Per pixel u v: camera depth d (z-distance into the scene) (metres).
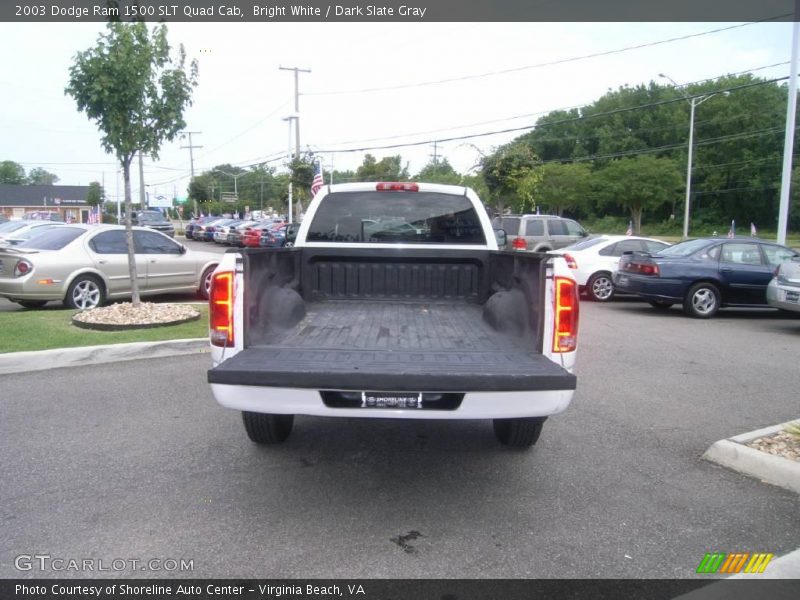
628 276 12.30
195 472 4.28
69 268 10.21
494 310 4.66
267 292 4.29
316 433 5.12
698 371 7.38
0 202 77.44
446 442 4.95
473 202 5.66
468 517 3.69
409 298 5.66
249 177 94.69
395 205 5.66
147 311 9.30
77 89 8.38
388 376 3.30
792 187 62.75
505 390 3.35
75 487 4.01
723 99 69.31
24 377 6.59
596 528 3.58
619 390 6.48
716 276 11.68
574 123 78.94
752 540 3.47
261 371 3.34
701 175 70.69
